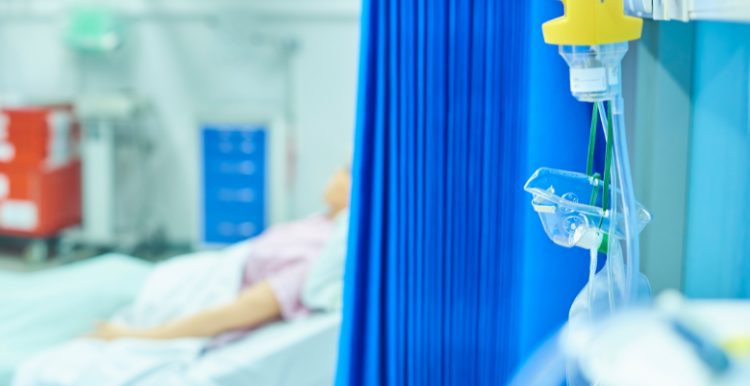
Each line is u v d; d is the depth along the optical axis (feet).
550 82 2.98
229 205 16.14
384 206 3.36
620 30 2.06
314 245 7.77
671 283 2.86
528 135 3.04
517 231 3.23
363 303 3.47
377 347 3.45
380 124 3.22
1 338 6.93
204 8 16.26
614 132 2.19
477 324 3.37
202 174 16.08
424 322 3.41
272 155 15.80
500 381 3.38
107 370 6.14
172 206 17.19
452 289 3.36
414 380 3.47
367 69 3.20
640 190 2.85
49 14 16.80
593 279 2.32
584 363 1.28
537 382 2.52
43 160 15.06
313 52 16.20
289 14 16.06
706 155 2.66
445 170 3.26
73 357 6.35
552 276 3.10
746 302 1.40
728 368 1.07
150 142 16.96
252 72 16.46
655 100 2.76
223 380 6.05
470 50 3.14
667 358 1.10
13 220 15.24
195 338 6.84
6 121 14.90
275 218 16.06
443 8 3.10
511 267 3.28
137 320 7.74
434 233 3.31
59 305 7.70
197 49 16.51
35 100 15.83
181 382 5.99
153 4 16.39
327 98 16.34
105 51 16.35
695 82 2.73
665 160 2.80
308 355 6.47
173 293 7.97
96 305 7.93
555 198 2.33
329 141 16.49
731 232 2.51
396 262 3.36
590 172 2.40
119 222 17.31
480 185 3.24
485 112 3.17
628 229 2.19
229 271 8.04
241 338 6.95
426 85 3.17
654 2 2.28
